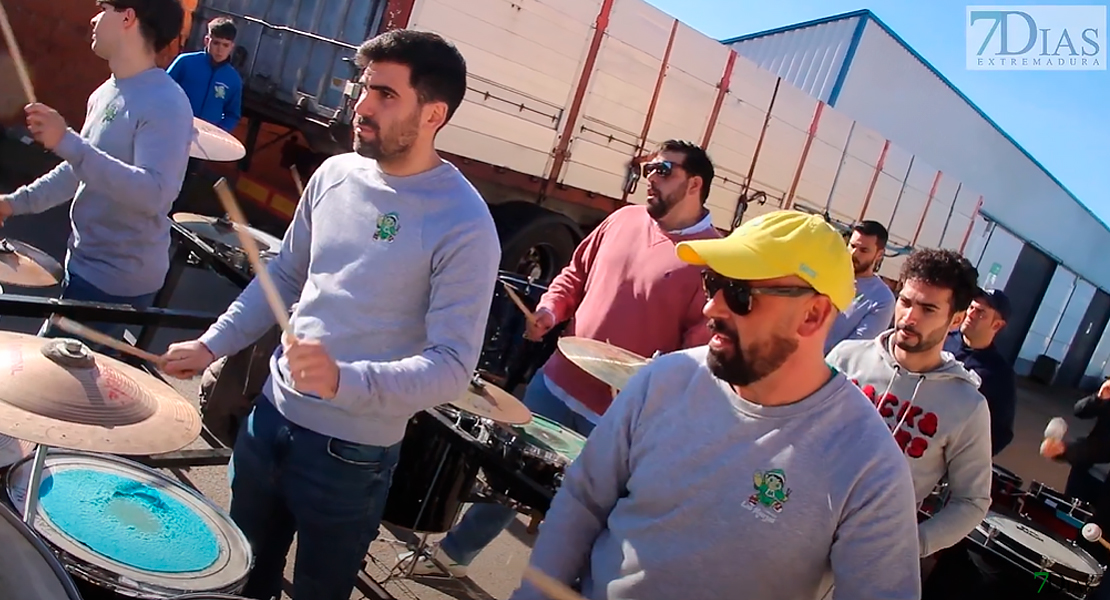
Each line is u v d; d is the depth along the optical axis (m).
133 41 2.52
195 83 5.80
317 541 1.93
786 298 1.41
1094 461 4.96
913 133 18.05
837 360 2.75
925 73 17.62
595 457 1.71
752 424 1.49
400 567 3.15
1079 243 22.05
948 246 13.27
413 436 2.58
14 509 1.52
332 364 1.56
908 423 2.49
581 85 6.57
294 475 1.88
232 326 2.03
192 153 3.53
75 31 7.48
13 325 3.95
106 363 1.72
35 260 2.79
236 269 3.83
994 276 17.67
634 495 1.60
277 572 2.10
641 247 3.10
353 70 5.56
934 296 2.42
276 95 6.14
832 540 1.45
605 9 6.46
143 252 2.76
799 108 8.84
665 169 3.03
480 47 5.72
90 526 1.59
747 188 8.70
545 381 3.32
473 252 1.82
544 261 6.78
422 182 1.86
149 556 1.58
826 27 16.98
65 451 1.85
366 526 1.96
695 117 7.71
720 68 7.75
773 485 1.45
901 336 2.49
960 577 3.30
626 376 2.60
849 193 10.32
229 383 2.83
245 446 2.01
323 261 1.91
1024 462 10.82
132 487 1.81
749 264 1.40
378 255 1.84
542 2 5.97
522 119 6.24
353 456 1.86
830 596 1.53
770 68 18.03
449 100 1.84
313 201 2.04
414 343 1.86
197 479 3.38
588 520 1.72
